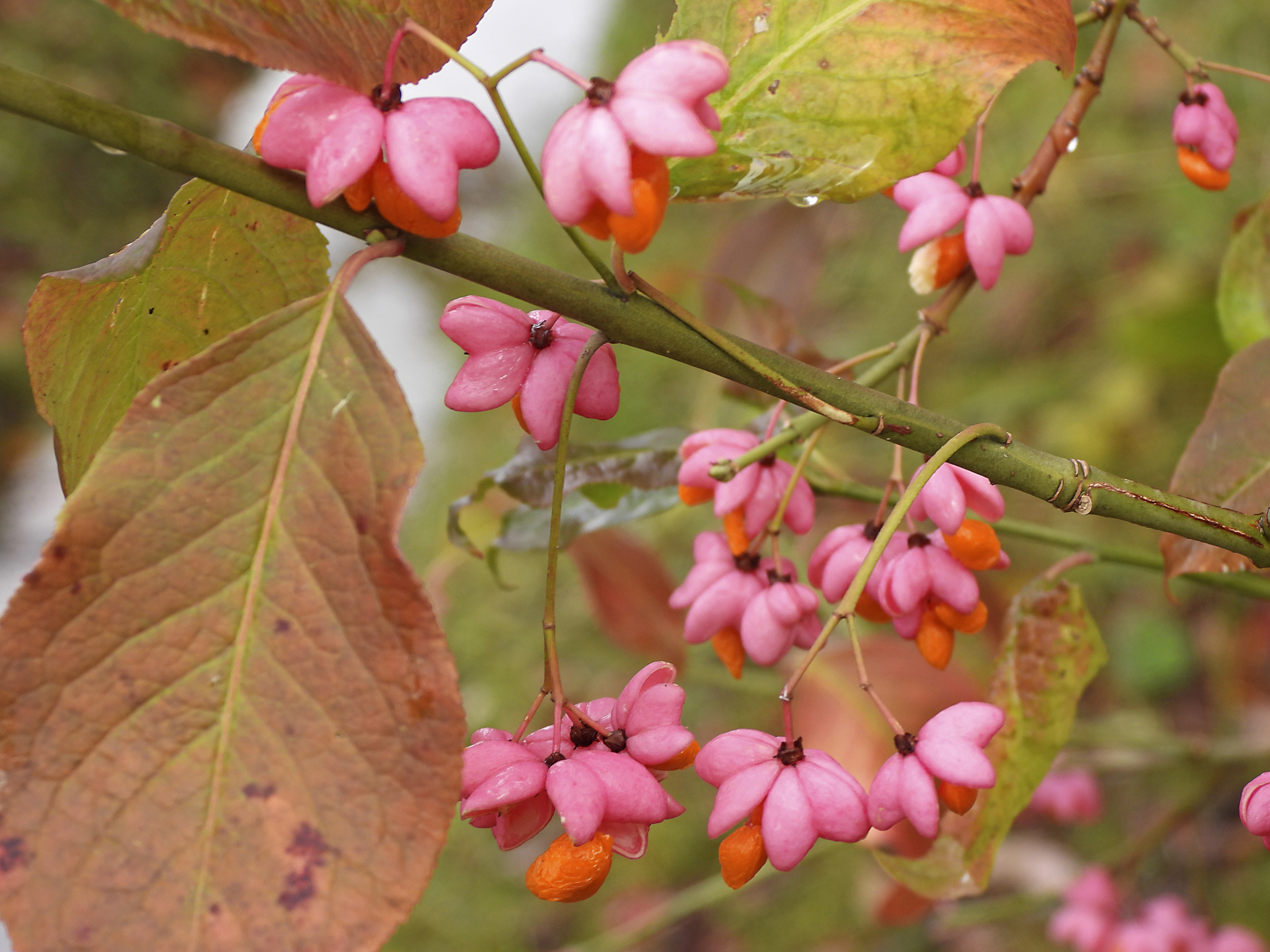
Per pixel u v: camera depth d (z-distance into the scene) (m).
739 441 0.26
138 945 0.21
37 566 0.21
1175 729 0.55
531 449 0.30
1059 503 0.24
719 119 0.23
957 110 0.23
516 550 0.31
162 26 0.22
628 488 0.30
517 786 0.23
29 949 0.21
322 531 0.21
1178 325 0.51
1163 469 0.58
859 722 0.34
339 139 0.22
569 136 0.22
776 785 0.23
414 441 0.21
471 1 0.23
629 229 0.22
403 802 0.21
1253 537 0.24
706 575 0.26
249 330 0.22
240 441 0.21
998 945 0.54
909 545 0.25
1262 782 0.23
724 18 0.24
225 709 0.21
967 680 0.34
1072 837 0.55
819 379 0.23
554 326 0.24
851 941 0.57
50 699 0.21
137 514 0.21
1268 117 0.58
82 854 0.21
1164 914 0.40
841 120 0.23
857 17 0.23
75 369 0.24
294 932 0.21
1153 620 0.57
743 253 0.48
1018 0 0.23
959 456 0.24
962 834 0.27
